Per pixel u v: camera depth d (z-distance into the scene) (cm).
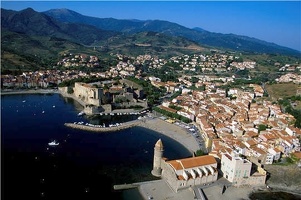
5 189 17062
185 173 17900
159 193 17450
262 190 18912
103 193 17312
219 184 18700
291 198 18262
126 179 19175
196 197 16850
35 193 16862
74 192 17262
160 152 19712
